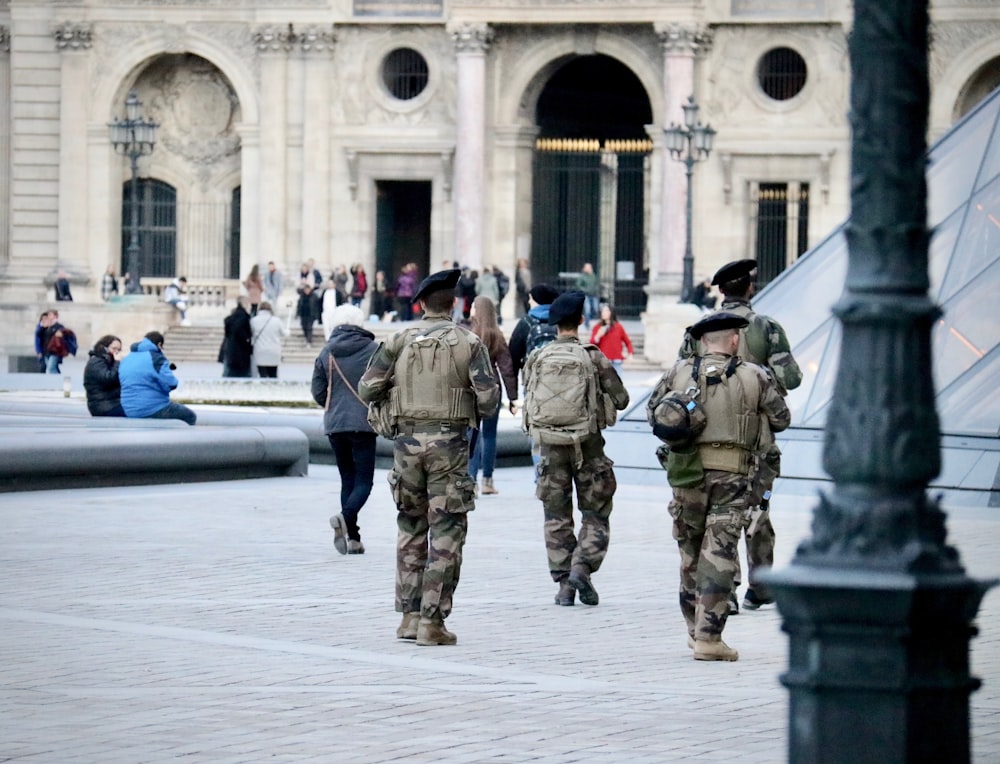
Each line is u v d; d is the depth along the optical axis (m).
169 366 66.50
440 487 32.28
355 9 141.75
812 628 16.95
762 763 23.56
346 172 143.62
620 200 145.75
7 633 32.66
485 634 33.44
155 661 30.28
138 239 146.00
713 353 31.77
